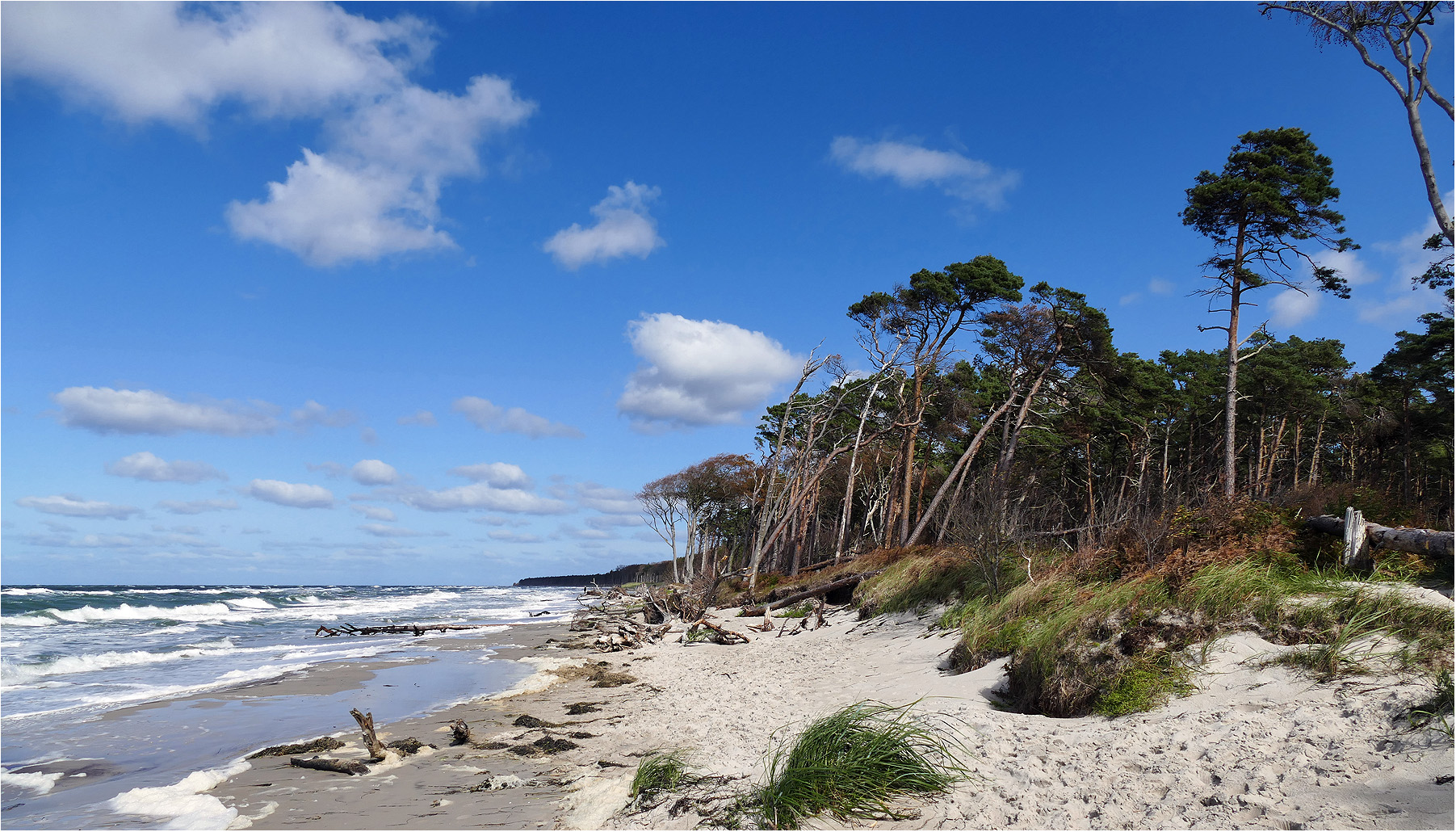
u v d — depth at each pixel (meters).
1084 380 29.33
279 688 13.64
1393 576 8.60
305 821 6.34
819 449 42.78
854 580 23.77
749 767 6.39
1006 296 31.38
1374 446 37.78
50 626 29.16
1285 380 34.25
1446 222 11.65
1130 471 39.28
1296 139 22.75
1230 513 10.77
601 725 9.90
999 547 13.45
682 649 18.59
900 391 33.84
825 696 10.17
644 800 5.96
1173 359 39.75
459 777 7.55
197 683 14.39
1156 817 4.12
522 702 11.98
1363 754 4.39
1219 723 5.48
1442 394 32.94
